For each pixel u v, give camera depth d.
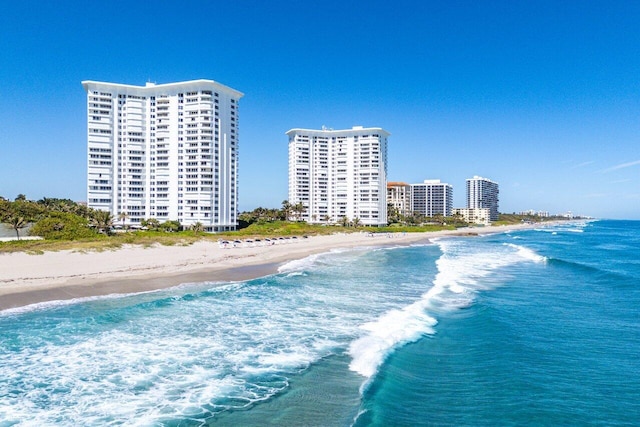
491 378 15.62
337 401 13.98
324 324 23.23
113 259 45.94
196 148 96.50
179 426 12.38
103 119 96.06
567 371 16.30
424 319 24.27
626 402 13.71
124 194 97.88
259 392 14.66
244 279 39.22
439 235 135.88
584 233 154.25
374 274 42.94
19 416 12.88
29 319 23.64
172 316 24.86
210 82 96.00
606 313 25.48
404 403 13.59
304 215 148.62
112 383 15.34
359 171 145.25
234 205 103.69
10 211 82.62
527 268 47.19
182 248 60.66
